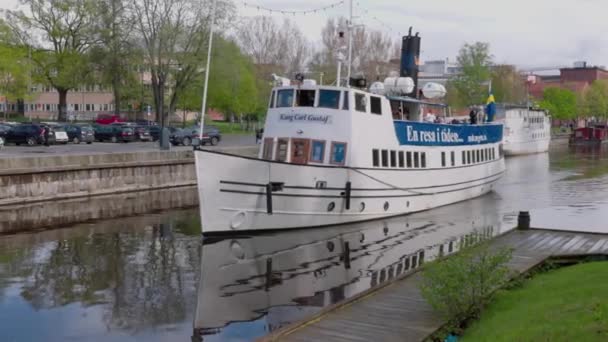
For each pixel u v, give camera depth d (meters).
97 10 64.81
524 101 93.12
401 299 12.72
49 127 48.91
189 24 62.88
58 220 26.98
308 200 23.02
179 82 67.12
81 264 19.41
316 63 83.00
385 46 80.25
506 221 27.16
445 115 34.38
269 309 14.98
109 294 16.20
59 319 14.21
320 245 21.64
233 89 74.50
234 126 89.44
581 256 17.14
